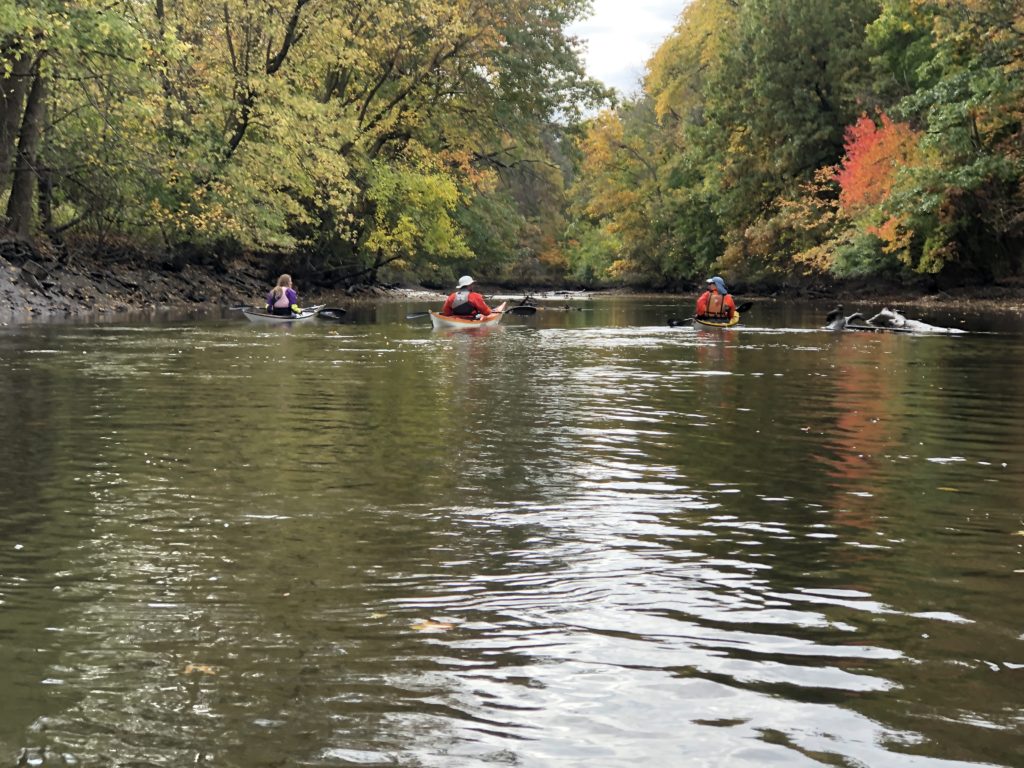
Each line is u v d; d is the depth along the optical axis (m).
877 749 2.62
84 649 3.31
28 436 7.71
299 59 38.12
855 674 3.11
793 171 48.16
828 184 47.06
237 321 25.42
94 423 8.40
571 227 82.81
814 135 45.66
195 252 38.12
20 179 28.84
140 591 3.91
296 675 3.10
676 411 9.36
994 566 4.27
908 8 34.41
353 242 46.91
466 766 2.53
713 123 51.91
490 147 55.00
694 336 21.22
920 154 38.16
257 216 34.59
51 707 2.87
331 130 36.53
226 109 34.88
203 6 34.38
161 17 32.53
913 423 8.55
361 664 3.18
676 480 6.10
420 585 3.99
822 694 2.96
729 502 5.50
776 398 10.39
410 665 3.17
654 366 14.16
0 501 5.48
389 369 13.50
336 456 6.89
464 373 13.05
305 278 45.91
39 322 24.05
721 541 4.67
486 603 3.77
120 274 33.78
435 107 47.06
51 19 23.72
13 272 27.09
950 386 11.50
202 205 32.97
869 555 4.44
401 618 3.61
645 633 3.46
